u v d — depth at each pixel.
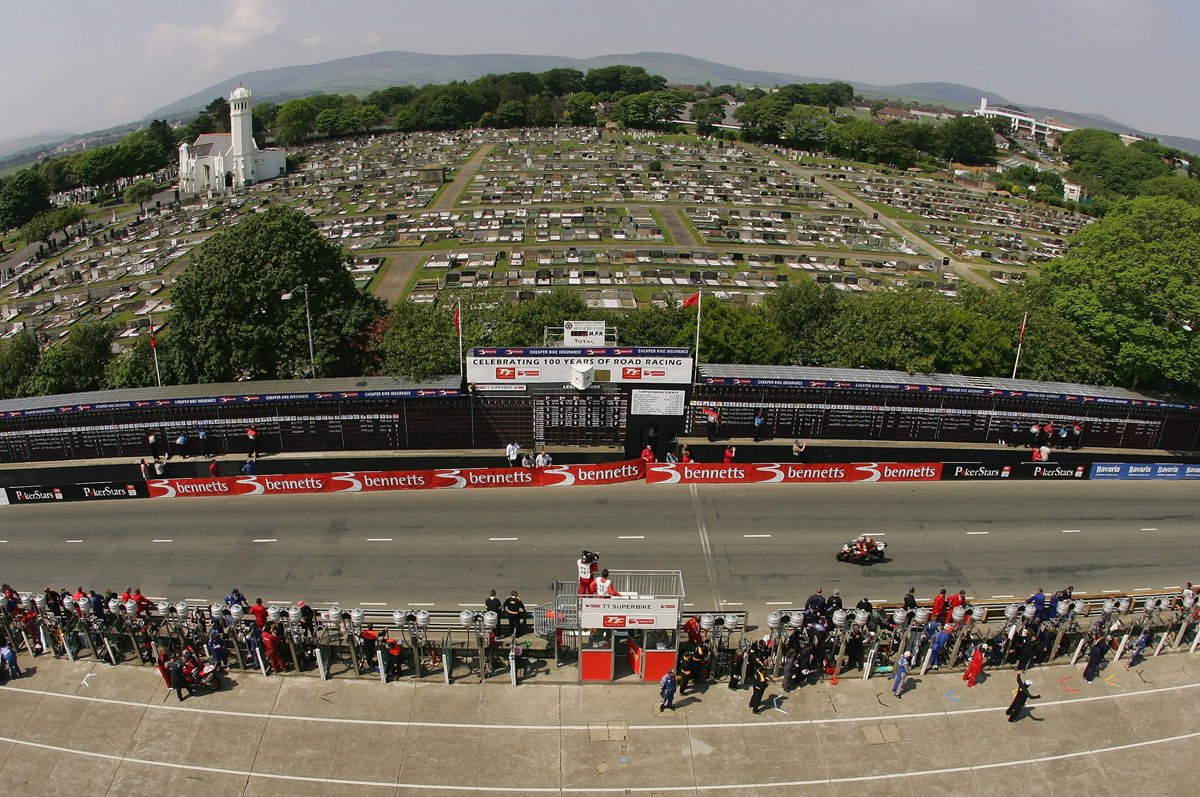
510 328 61.59
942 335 59.47
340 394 50.31
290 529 42.78
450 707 30.47
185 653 31.08
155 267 117.25
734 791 27.34
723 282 106.81
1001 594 38.16
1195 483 51.28
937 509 46.19
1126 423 54.47
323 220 141.38
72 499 45.91
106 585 37.84
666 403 50.75
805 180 192.50
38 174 191.75
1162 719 31.05
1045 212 177.62
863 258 122.94
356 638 32.28
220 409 50.28
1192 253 56.41
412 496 46.50
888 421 53.09
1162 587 39.34
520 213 144.62
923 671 32.53
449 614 31.95
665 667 31.59
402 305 65.81
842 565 40.09
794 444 51.56
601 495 46.75
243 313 59.38
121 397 50.72
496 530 42.69
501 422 51.31
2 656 31.70
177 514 44.44
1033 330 59.50
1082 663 33.75
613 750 28.72
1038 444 54.25
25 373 67.81
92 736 29.23
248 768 27.97
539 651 33.09
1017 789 27.92
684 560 40.06
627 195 162.12
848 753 28.91
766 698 31.06
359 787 27.30
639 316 67.75
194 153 194.62
